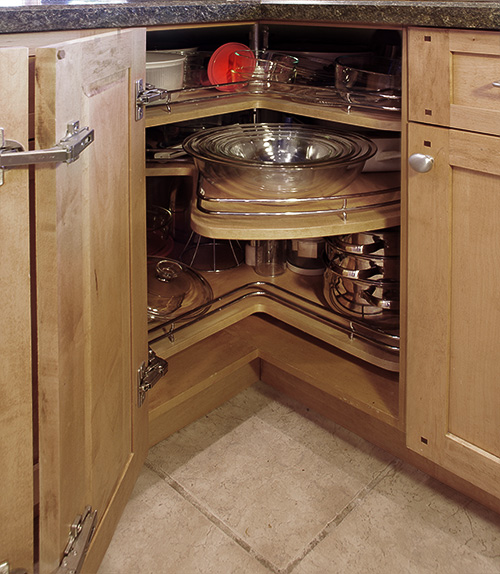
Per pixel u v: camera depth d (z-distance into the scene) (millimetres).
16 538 846
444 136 1034
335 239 1478
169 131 1605
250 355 1565
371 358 1405
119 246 1018
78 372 871
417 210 1115
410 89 1062
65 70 715
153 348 1411
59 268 759
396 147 1486
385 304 1481
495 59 940
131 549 1201
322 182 1308
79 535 943
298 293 1639
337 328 1500
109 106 901
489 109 966
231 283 1684
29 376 786
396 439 1422
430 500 1320
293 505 1304
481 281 1069
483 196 1021
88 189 844
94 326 927
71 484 890
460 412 1187
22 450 809
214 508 1297
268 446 1473
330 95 1405
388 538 1227
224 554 1192
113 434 1080
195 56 1526
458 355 1150
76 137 739
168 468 1404
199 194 1365
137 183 1075
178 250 1872
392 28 1090
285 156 1496
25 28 970
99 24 1075
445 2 975
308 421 1558
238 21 1325
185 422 1534
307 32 1748
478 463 1182
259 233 1262
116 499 1132
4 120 665
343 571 1156
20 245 724
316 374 1475
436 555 1190
